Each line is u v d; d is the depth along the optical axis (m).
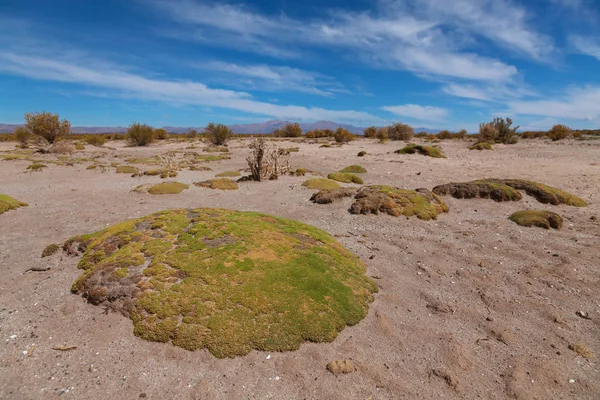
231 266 4.29
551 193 9.10
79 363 3.30
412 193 8.88
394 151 21.64
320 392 3.06
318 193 9.53
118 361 3.32
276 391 3.05
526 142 29.17
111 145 35.34
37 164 15.67
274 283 4.11
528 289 4.96
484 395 3.09
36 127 26.30
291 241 5.14
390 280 5.21
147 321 3.66
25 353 3.41
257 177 12.59
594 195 9.84
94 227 7.34
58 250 5.70
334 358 3.45
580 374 3.36
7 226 7.32
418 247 6.50
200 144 35.66
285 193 10.58
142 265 4.39
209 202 9.59
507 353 3.65
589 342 3.85
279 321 3.69
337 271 4.74
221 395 2.99
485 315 4.34
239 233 5.05
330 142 32.94
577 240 6.71
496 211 8.55
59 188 11.32
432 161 16.95
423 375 3.30
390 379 3.22
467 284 5.13
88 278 4.33
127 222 5.55
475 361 3.51
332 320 3.86
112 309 3.94
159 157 21.67
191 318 3.63
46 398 2.93
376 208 8.34
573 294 4.82
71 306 4.09
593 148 21.80
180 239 4.85
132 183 12.27
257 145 12.99
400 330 3.96
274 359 3.38
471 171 13.95
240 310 3.72
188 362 3.31
